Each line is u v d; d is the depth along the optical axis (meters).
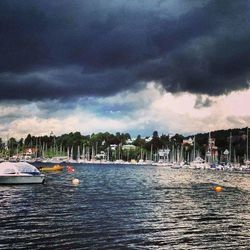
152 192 77.25
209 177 151.00
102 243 32.59
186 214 48.62
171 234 36.59
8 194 67.75
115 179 124.38
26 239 33.22
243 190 88.69
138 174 167.88
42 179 90.31
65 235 35.00
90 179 121.38
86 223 40.66
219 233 37.41
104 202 58.50
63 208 51.12
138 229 38.38
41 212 47.41
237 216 47.91
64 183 97.88
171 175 162.75
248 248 32.03
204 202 62.00
